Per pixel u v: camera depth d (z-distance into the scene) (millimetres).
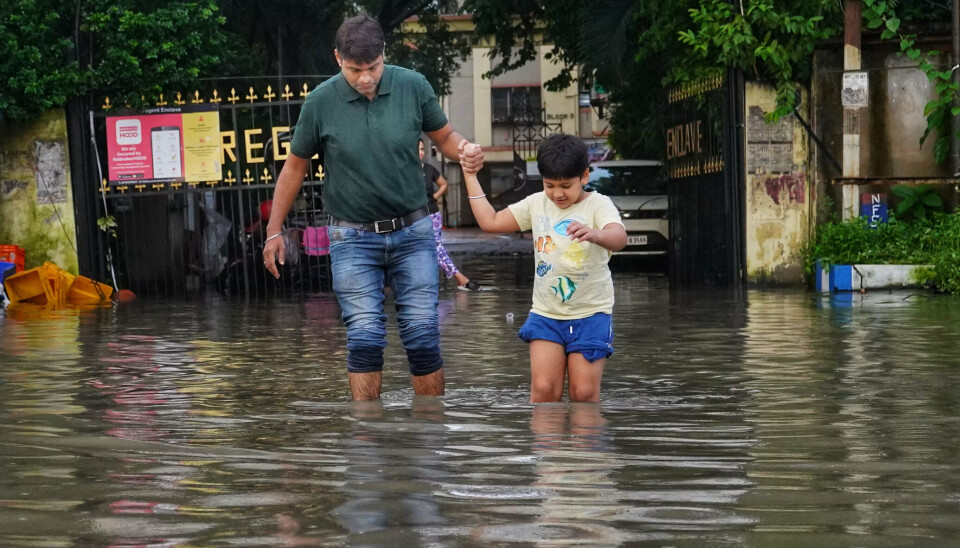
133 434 4855
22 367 7812
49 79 16312
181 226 17266
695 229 16906
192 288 17703
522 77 51875
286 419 5289
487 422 5137
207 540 3047
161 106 16969
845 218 15148
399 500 3490
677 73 16469
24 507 3438
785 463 4086
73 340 9867
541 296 6094
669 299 13570
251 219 17062
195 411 5629
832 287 14617
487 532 3100
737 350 8359
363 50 6004
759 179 15562
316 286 17375
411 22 40312
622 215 21000
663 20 16812
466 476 3850
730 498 3512
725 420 5191
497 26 25188
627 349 8508
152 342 9648
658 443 4527
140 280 17156
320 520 3244
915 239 15070
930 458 4195
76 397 6242
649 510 3350
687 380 6805
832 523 3195
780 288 15234
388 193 6180
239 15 25719
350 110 6172
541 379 6012
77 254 16875
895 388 6309
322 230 17281
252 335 10195
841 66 15477
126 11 16609
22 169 16859
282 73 26281
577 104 51594
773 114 15312
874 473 3906
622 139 28734
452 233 46219
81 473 3959
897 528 3139
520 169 50531
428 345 6266
